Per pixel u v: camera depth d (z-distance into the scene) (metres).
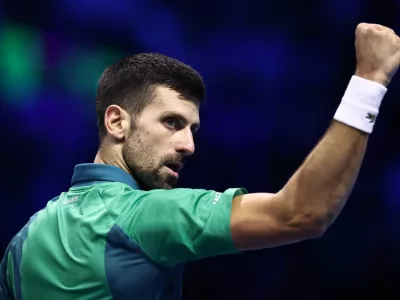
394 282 27.19
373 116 5.62
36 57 27.11
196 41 29.55
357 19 29.25
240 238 5.81
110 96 7.05
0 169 26.19
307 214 5.57
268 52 29.55
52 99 27.03
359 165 5.61
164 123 6.78
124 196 6.38
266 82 29.42
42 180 26.44
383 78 5.70
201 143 28.83
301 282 27.19
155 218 6.03
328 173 5.51
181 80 6.85
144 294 6.20
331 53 29.34
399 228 27.84
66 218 6.58
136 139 6.84
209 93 29.30
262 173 28.75
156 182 6.82
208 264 27.11
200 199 6.01
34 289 6.60
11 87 26.66
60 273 6.39
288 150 28.95
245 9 29.62
